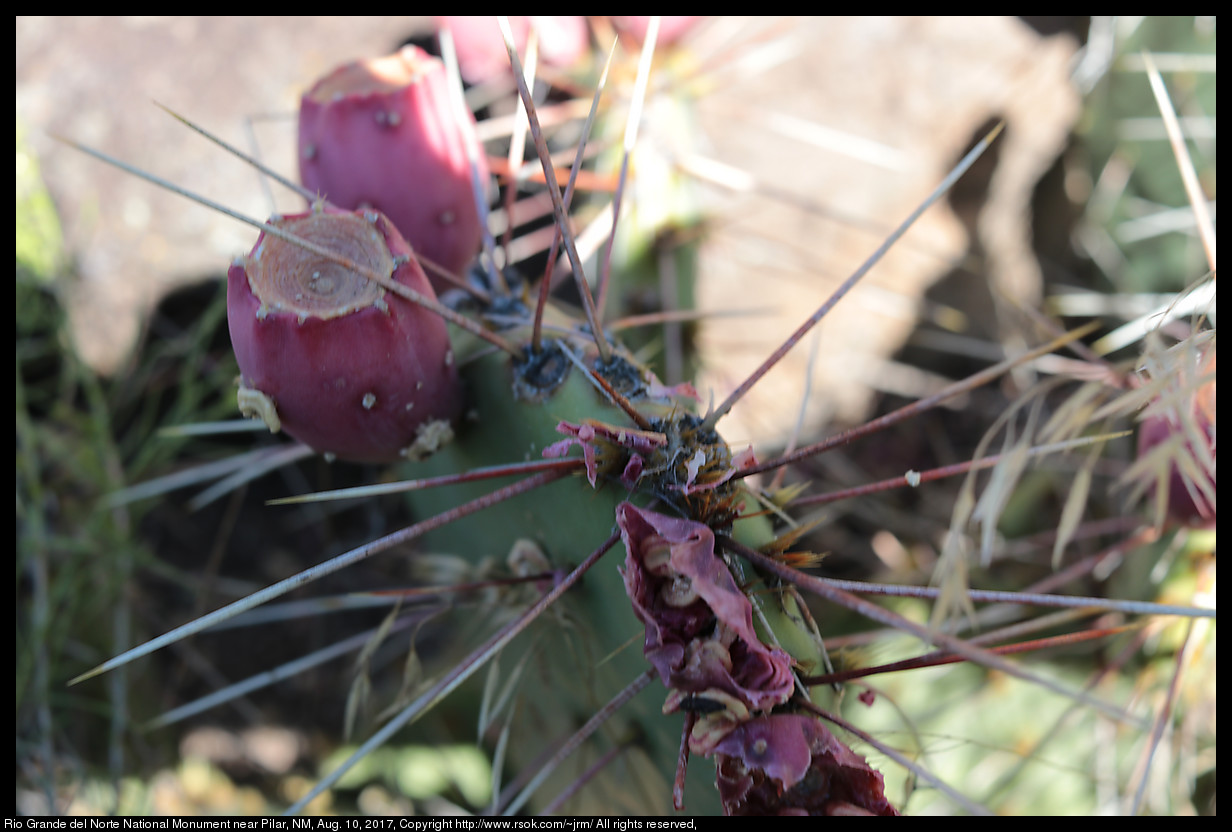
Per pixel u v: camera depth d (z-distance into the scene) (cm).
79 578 35
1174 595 31
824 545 40
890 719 34
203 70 39
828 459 41
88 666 35
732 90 43
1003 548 37
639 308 33
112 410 38
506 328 28
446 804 36
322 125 29
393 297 26
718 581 24
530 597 28
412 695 27
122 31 39
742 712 24
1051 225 46
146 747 36
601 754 30
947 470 25
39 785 34
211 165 39
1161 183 38
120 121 39
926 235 45
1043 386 25
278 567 40
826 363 45
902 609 36
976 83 44
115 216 39
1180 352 25
